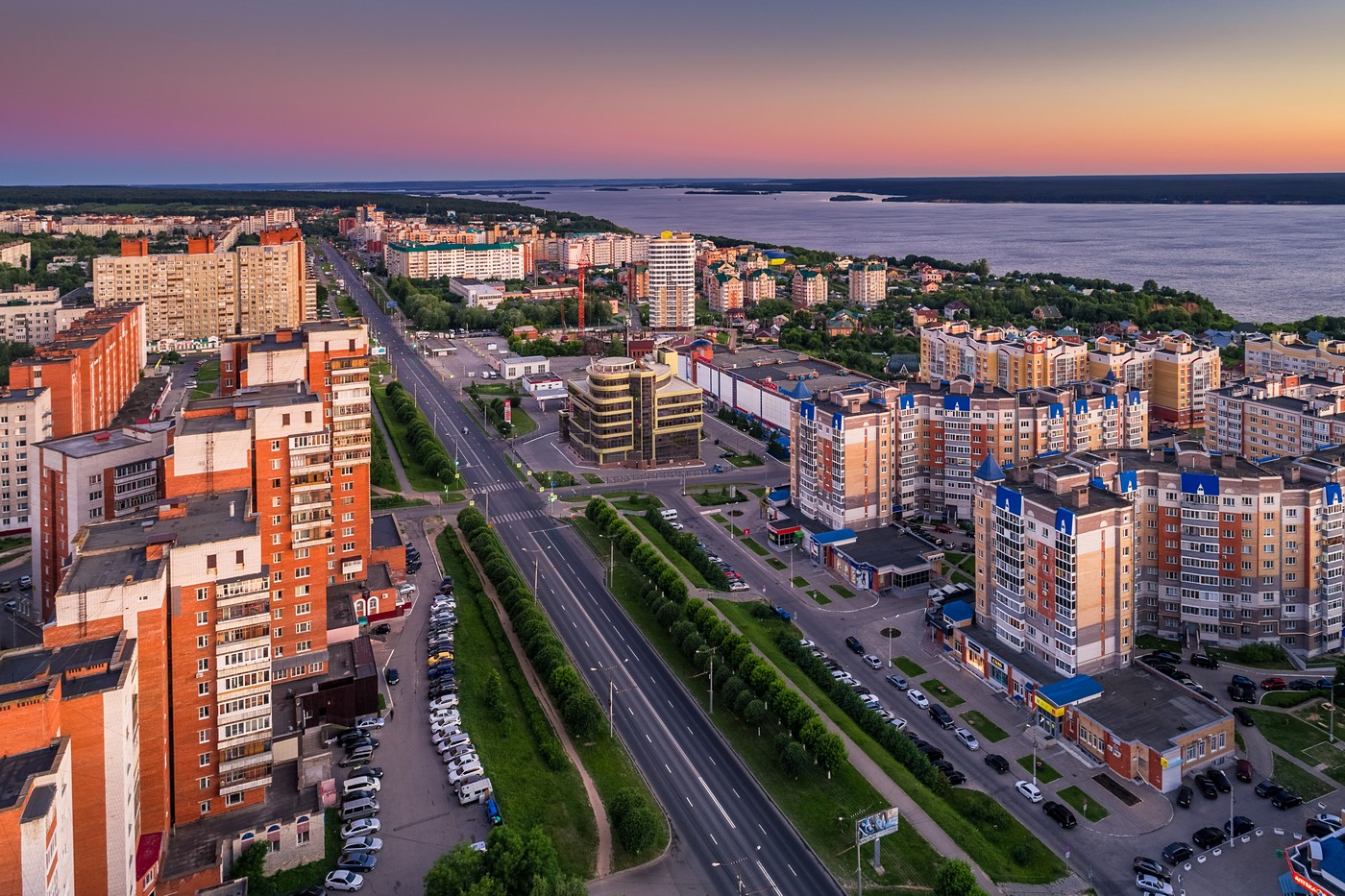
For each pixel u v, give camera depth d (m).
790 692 177.25
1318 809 155.50
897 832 149.12
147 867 127.62
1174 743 161.75
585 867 141.00
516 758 167.12
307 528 179.00
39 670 120.31
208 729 143.38
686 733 178.00
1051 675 186.38
